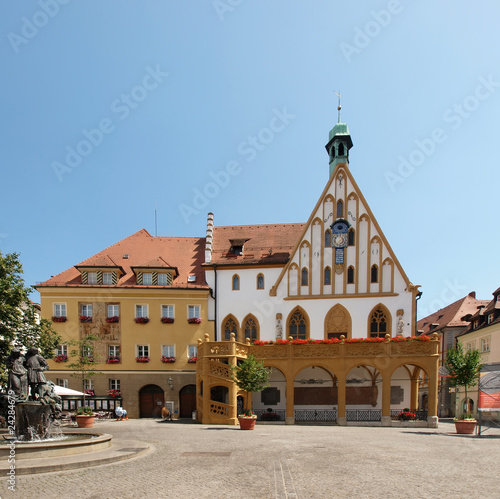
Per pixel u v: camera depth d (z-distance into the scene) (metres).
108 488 10.34
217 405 28.73
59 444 13.77
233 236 41.41
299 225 41.53
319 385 33.81
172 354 35.78
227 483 10.81
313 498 9.56
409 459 14.31
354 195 36.19
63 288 36.09
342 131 39.97
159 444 17.56
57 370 34.97
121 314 36.06
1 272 25.28
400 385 33.44
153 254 40.56
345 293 35.09
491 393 22.72
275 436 20.75
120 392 34.94
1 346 24.73
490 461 14.20
